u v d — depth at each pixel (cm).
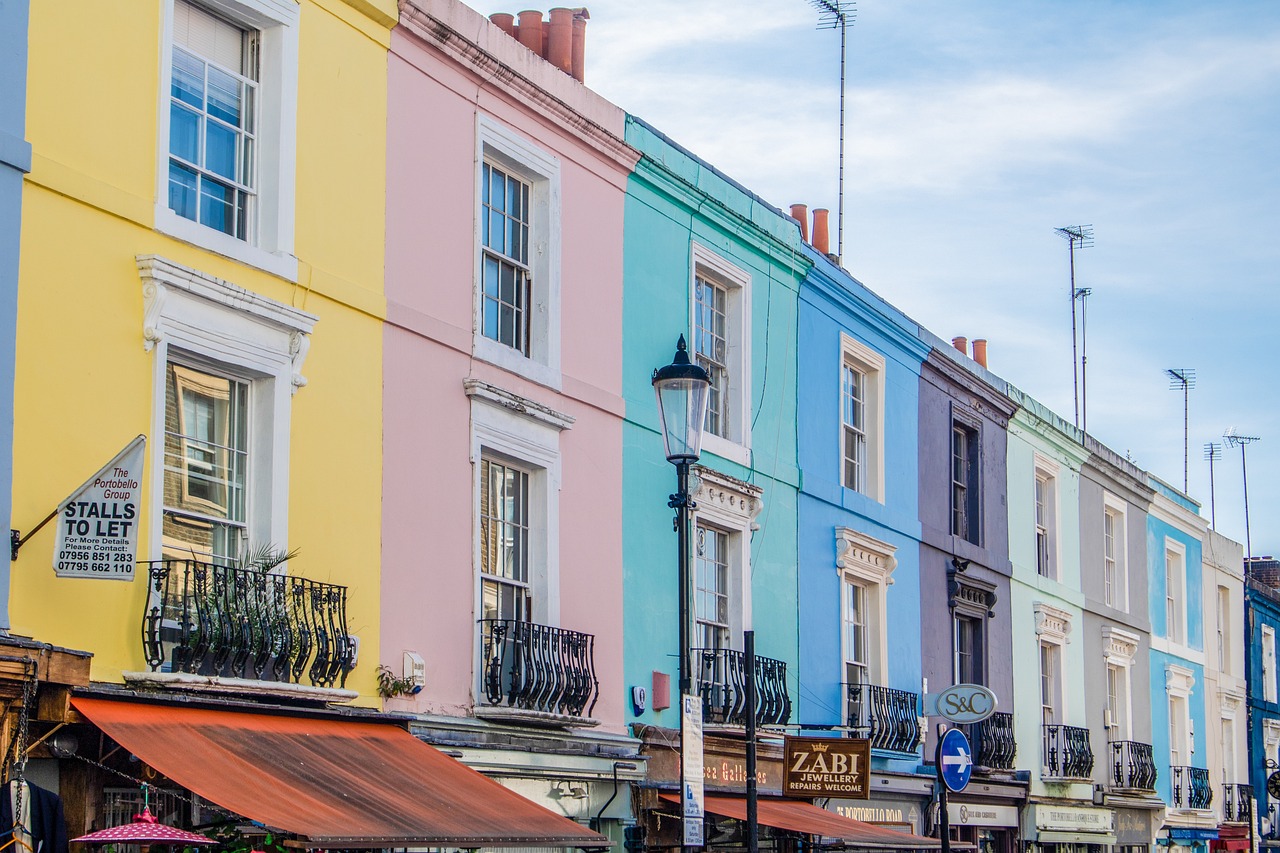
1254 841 3659
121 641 1168
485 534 1578
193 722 1174
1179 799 3375
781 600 2042
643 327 1836
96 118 1199
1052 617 2872
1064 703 2894
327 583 1337
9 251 1119
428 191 1530
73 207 1172
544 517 1638
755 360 2041
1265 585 4431
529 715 1530
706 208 1956
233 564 1293
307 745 1241
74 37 1188
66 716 1091
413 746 1370
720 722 1848
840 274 2234
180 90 1299
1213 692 3734
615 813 1667
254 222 1349
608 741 1672
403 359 1475
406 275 1491
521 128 1661
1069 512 3036
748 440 2008
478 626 1526
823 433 2192
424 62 1536
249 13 1345
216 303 1269
